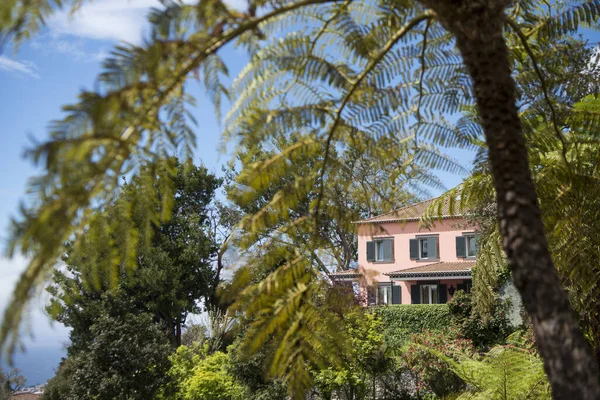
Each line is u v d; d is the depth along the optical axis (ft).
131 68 4.00
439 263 89.20
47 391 38.68
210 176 97.71
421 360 44.04
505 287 47.62
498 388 19.33
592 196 11.31
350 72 6.71
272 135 6.53
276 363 7.08
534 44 8.63
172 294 85.61
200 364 42.32
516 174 5.40
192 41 4.64
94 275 5.82
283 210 7.27
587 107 12.26
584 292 11.78
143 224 6.26
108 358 38.42
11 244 3.41
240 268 7.19
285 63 6.35
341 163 7.47
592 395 4.50
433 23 7.15
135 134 4.56
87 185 3.85
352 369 40.06
